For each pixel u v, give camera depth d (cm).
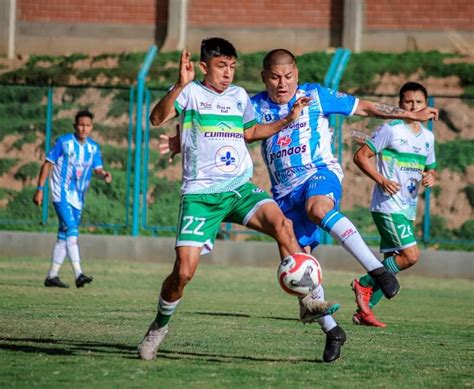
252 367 2066
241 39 7425
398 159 3253
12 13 7688
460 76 6756
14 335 2528
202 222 2108
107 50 7594
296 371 2030
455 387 1903
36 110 6638
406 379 1980
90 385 1819
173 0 7456
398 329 2950
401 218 3253
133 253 5722
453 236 5888
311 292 2078
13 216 6378
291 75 2503
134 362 2097
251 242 5594
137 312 3159
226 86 2153
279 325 2905
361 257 2244
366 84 6719
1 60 7556
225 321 2983
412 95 3256
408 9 7212
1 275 4594
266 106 2536
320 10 7344
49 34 7681
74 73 7244
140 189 6084
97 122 6488
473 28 7131
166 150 2203
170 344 2409
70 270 4997
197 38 7481
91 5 7662
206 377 1923
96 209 6122
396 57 7012
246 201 2156
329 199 2381
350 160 6000
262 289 4291
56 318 2939
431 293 4431
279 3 7400
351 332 2833
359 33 7262
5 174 6494
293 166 2516
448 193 5966
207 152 2133
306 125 2516
